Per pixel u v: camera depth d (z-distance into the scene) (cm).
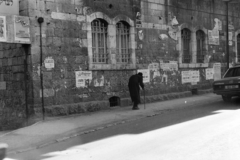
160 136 814
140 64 1471
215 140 720
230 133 777
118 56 1406
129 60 1441
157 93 1548
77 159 674
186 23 1712
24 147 815
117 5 1373
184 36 1747
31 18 1099
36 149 802
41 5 1125
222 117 1020
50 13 1148
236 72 1387
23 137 908
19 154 763
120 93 1384
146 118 1130
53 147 808
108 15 1335
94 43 1317
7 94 1198
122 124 1043
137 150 697
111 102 1371
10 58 1181
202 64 1795
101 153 702
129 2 1424
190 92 1708
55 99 1160
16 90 1165
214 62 1895
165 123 996
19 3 1117
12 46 1168
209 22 1867
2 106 1209
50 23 1148
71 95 1209
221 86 1327
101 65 1302
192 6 1752
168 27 1609
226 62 1984
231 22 2033
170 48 1620
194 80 1753
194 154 626
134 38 1443
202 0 1812
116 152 697
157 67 1552
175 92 1642
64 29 1189
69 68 1203
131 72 1430
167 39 1605
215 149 649
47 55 1140
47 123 1060
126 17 1406
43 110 1116
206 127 873
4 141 874
